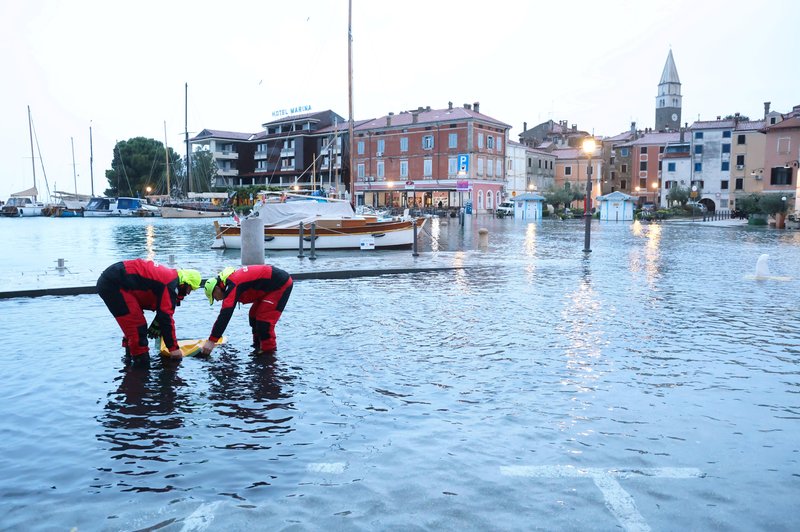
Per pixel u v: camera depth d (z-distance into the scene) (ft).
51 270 50.47
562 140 345.72
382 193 268.41
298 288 43.47
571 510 11.70
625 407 17.74
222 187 282.97
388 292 41.42
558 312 33.63
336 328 29.01
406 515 11.49
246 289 23.65
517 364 22.48
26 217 236.63
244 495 12.32
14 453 14.40
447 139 247.50
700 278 49.60
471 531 10.93
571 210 248.93
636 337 27.17
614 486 12.73
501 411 17.34
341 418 16.74
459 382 20.16
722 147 257.96
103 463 13.85
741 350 24.75
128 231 134.72
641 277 50.19
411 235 85.76
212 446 14.79
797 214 153.28
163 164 304.50
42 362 22.50
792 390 19.43
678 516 11.50
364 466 13.67
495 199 262.47
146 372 21.20
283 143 290.76
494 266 58.13
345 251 80.94
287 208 83.82
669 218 217.15
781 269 56.49
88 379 20.31
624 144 318.65
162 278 22.29
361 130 271.49
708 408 17.69
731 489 12.63
